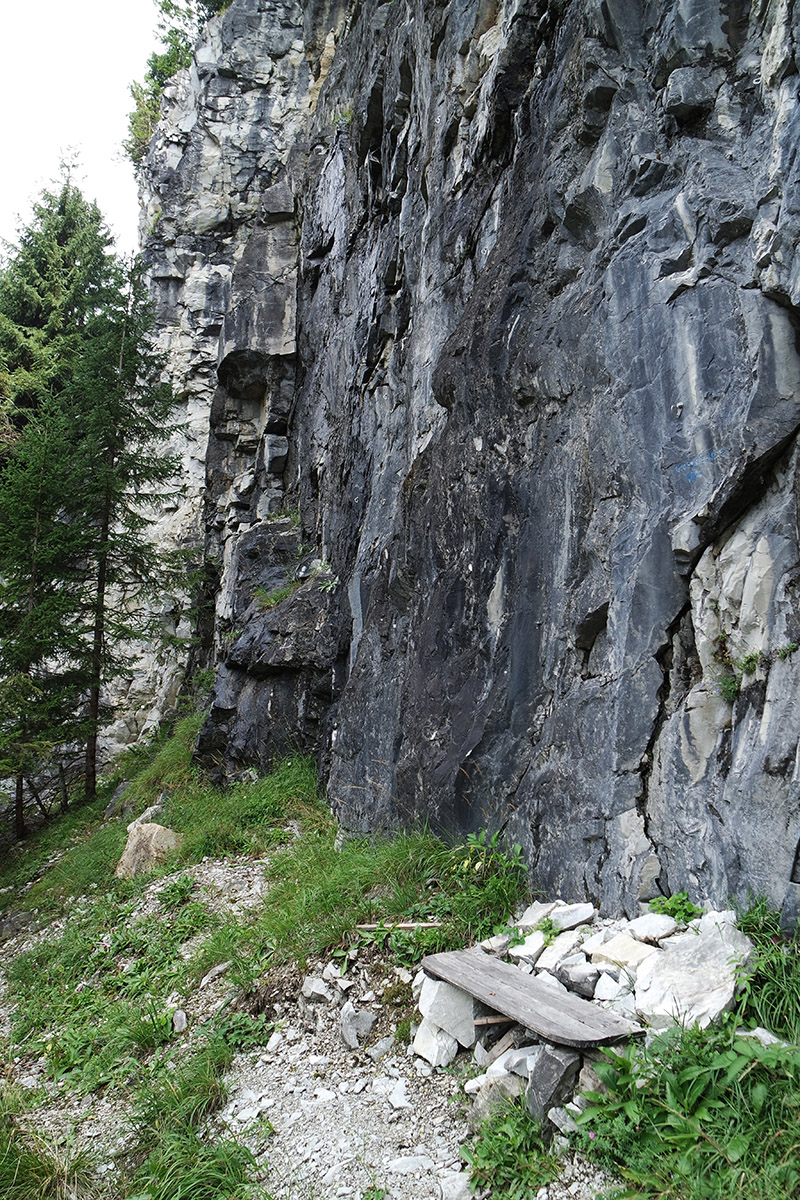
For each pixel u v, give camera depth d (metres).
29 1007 6.14
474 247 6.81
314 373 13.01
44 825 13.22
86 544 13.59
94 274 21.08
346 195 11.94
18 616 12.69
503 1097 3.08
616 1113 2.72
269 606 11.42
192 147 20.47
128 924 6.98
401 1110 3.40
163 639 15.16
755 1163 2.40
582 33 4.95
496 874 4.62
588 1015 3.05
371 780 6.96
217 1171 3.38
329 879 5.44
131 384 15.07
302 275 14.34
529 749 4.84
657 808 3.80
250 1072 4.11
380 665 7.40
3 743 11.39
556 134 5.26
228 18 20.20
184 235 19.95
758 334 3.63
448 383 6.32
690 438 3.92
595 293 4.72
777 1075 2.59
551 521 4.95
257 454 14.98
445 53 7.62
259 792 9.14
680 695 3.86
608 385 4.53
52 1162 3.90
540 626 4.93
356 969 4.43
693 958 3.08
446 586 6.16
